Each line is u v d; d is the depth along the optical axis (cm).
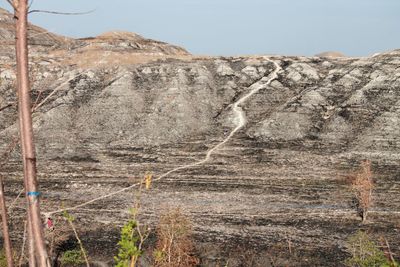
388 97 6900
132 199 4778
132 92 7356
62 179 5381
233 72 7975
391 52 7975
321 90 7294
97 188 5106
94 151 6319
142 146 6456
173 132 6712
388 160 5794
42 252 613
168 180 5328
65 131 6688
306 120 6781
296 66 7956
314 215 4391
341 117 6712
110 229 4003
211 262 3384
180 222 3300
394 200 4712
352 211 4459
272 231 4031
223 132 6762
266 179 5359
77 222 4122
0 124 6438
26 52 616
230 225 4159
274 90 7494
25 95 616
